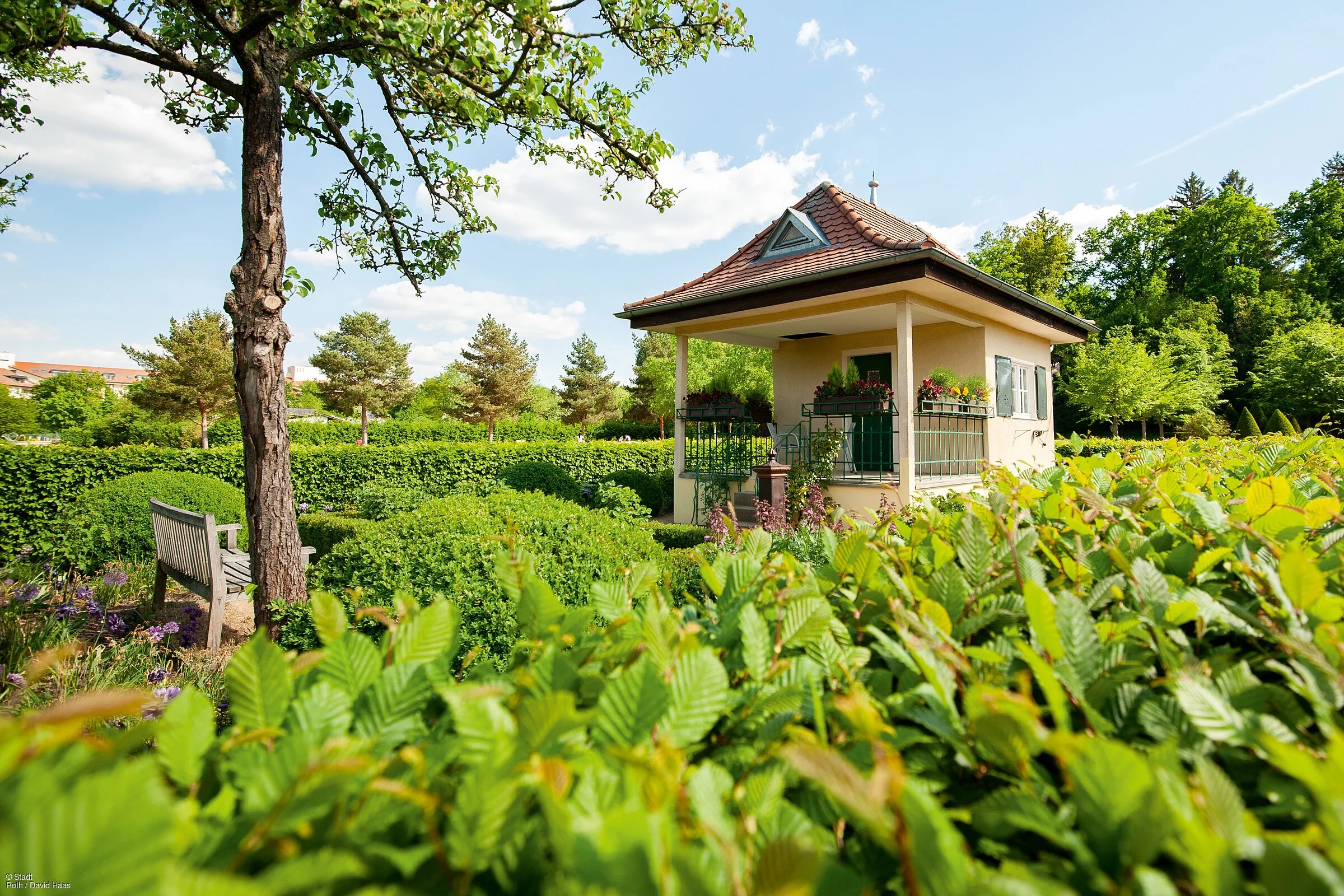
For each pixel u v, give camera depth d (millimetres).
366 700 744
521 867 508
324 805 486
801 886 368
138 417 27688
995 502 1356
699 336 9547
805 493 7402
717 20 4570
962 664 730
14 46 3631
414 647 848
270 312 3697
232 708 688
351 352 35875
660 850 415
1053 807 615
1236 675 778
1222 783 520
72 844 316
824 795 643
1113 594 1059
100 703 442
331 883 488
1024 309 8500
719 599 1134
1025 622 1054
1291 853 433
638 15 4496
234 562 5176
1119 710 767
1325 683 714
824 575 1303
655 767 472
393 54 3959
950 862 407
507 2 3658
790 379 10453
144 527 6055
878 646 942
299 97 4621
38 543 5898
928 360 9156
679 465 9188
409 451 10227
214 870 483
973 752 698
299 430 24359
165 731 623
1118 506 1642
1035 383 10398
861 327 9109
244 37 3504
